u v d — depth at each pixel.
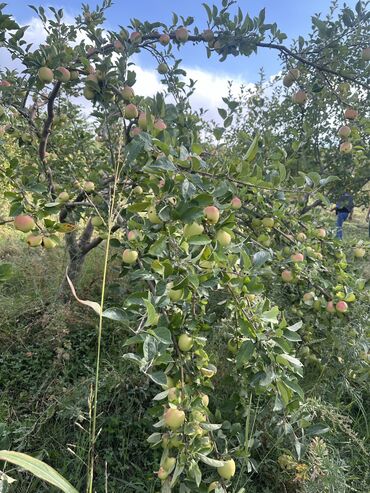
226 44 3.18
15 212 1.99
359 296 2.71
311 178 2.38
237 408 2.12
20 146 3.56
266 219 2.62
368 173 4.02
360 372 2.70
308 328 2.89
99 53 3.23
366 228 8.23
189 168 1.74
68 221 3.49
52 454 2.28
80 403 2.33
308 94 3.90
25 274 4.03
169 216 1.61
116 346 3.17
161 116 2.60
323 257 2.95
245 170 2.10
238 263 1.79
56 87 2.94
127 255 1.83
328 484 1.80
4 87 2.82
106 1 3.37
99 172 3.47
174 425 1.42
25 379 2.86
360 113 3.71
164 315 1.61
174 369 1.63
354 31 3.29
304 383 2.87
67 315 3.18
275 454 2.30
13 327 3.28
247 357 1.64
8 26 2.62
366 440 2.57
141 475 2.29
